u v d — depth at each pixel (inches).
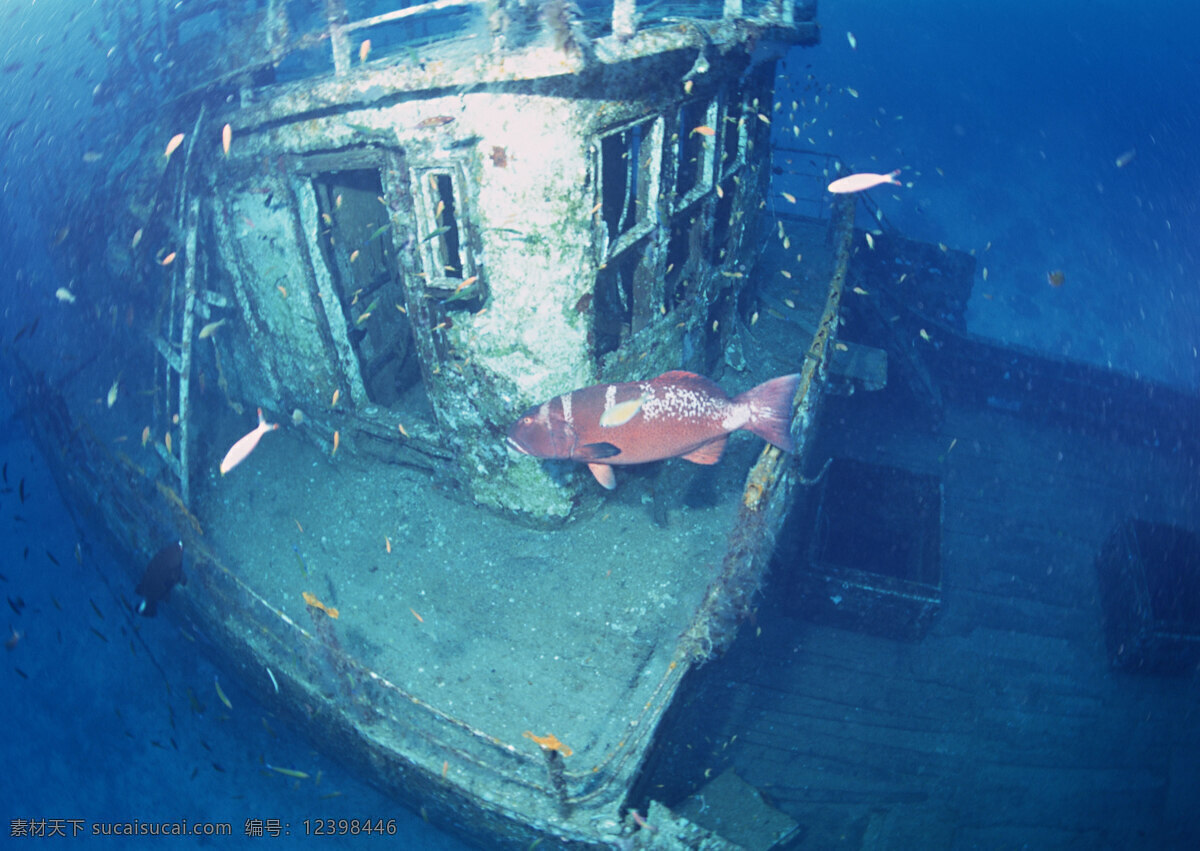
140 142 323.6
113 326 369.7
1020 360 475.5
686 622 227.8
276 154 235.3
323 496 283.0
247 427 321.4
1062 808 266.5
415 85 188.4
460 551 257.1
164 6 327.9
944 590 354.3
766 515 211.3
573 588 241.6
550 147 190.7
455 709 206.2
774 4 266.5
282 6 229.1
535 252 204.5
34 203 486.6
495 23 176.4
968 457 444.1
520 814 176.4
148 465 303.1
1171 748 291.1
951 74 2358.5
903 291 517.3
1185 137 1902.1
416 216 212.2
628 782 176.1
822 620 323.3
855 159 1686.8
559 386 228.7
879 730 285.9
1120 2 3299.7
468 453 254.7
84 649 327.3
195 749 289.9
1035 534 393.4
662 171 227.3
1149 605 306.7
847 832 252.2
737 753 272.1
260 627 221.9
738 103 291.0
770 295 424.8
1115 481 436.1
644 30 191.6
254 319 286.2
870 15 2992.1
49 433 328.8
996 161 1718.8
